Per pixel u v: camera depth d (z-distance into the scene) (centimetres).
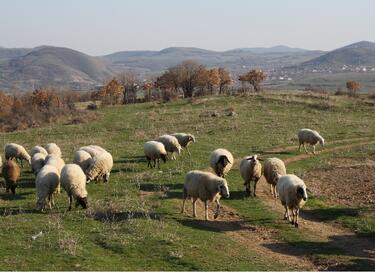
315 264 1800
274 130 5203
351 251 1941
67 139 5072
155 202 2547
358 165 3556
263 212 2464
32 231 2041
